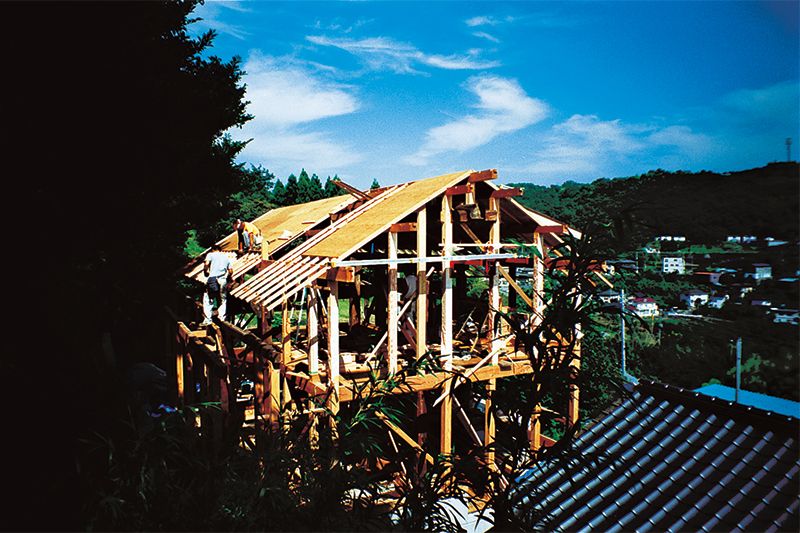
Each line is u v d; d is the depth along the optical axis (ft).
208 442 13.43
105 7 26.99
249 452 13.79
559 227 38.29
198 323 47.37
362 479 13.71
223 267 40.45
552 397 15.38
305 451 13.78
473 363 40.09
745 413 26.63
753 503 22.65
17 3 23.27
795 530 20.67
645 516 23.67
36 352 23.72
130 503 11.46
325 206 52.65
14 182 24.08
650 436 28.37
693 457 26.11
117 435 18.70
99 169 28.66
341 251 32.83
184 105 37.60
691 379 110.11
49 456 17.30
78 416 20.31
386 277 46.42
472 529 29.78
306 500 13.25
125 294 34.73
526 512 15.03
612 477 26.35
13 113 23.70
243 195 164.96
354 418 15.70
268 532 11.90
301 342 42.98
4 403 19.67
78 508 13.23
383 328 47.01
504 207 40.55
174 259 48.93
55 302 25.45
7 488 14.89
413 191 39.68
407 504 14.46
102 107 27.94
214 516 11.71
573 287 14.11
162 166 34.17
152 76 33.40
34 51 24.63
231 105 55.26
